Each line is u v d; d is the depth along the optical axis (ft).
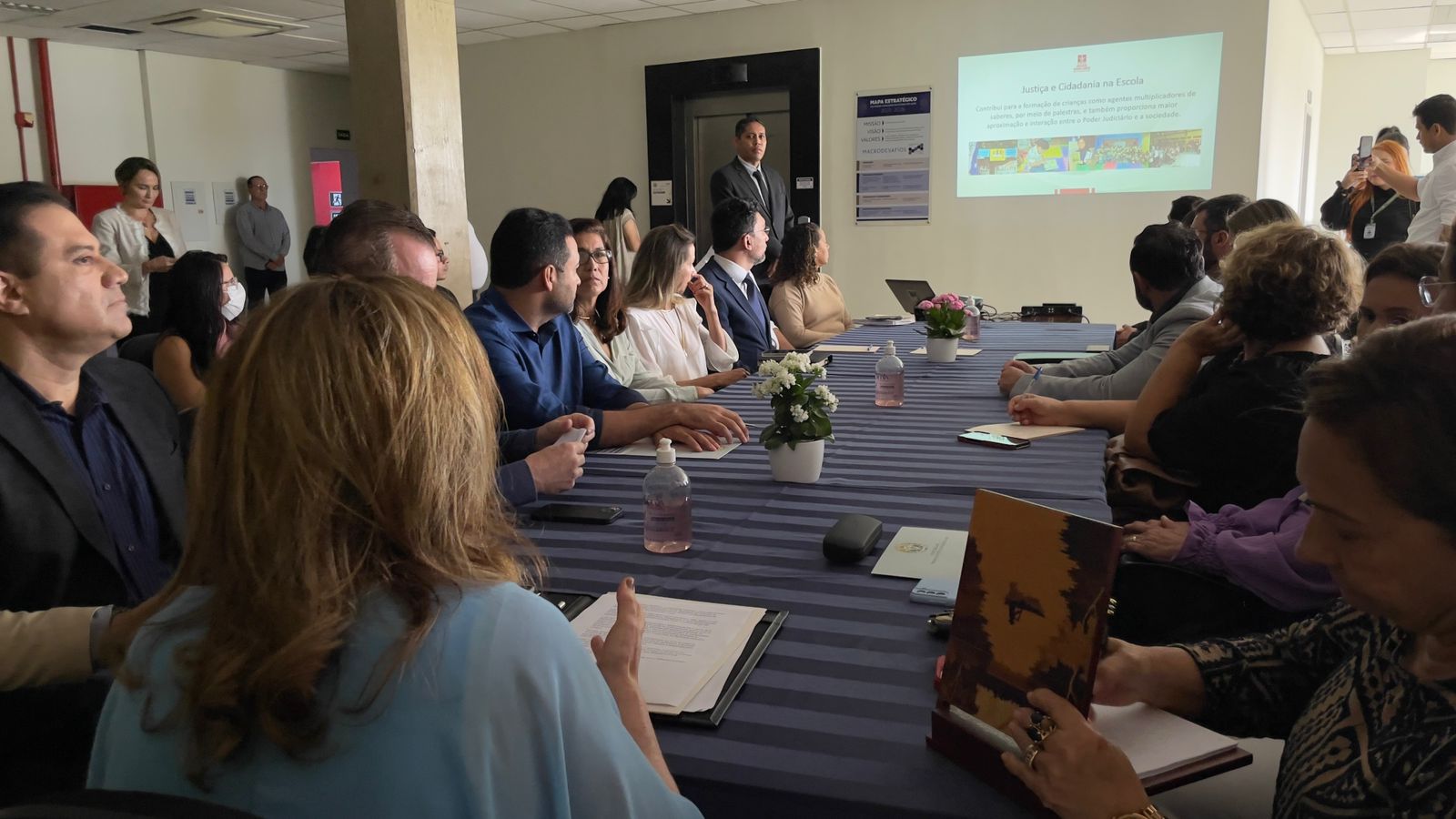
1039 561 2.58
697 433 6.94
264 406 2.01
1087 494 5.57
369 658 1.92
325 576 1.95
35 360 4.43
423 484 2.07
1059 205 21.36
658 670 3.34
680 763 2.79
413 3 12.80
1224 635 5.04
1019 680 2.62
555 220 7.52
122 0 21.38
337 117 33.32
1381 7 25.44
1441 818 2.07
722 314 12.87
